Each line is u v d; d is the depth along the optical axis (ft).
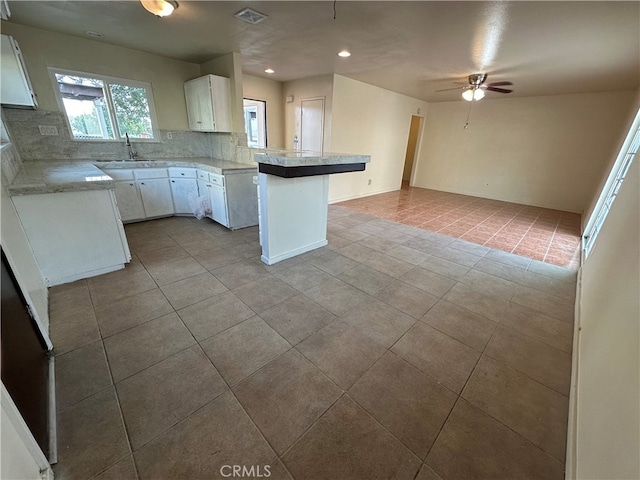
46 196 6.89
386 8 7.58
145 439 3.89
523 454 3.88
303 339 5.92
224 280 8.15
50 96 10.86
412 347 5.81
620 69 11.59
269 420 4.22
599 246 7.54
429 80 15.65
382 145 21.02
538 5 7.00
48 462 3.47
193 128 14.32
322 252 10.42
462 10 7.52
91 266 7.95
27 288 5.15
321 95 16.48
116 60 11.83
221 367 5.13
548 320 6.82
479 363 5.45
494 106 20.93
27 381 3.84
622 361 3.33
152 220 13.20
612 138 16.60
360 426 4.18
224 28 9.37
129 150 13.10
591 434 3.47
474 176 22.90
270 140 18.98
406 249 11.03
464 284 8.44
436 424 4.25
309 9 7.81
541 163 19.52
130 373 4.91
